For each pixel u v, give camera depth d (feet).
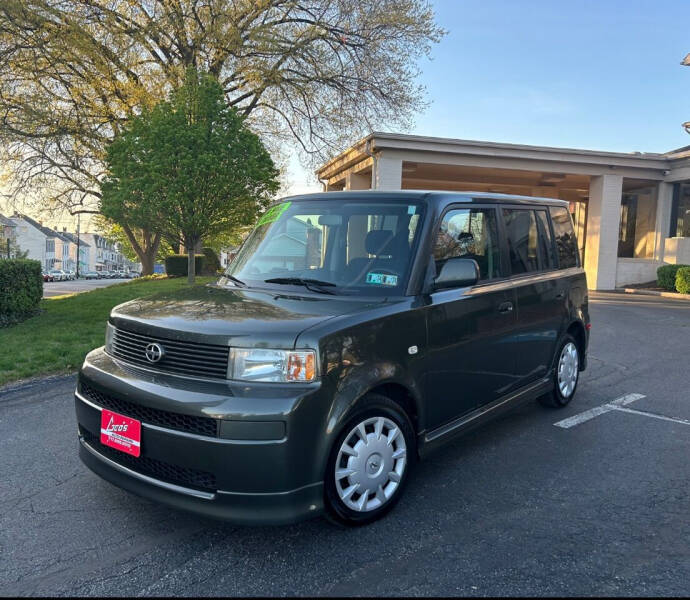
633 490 11.87
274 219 14.21
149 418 9.39
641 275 65.62
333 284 11.77
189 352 9.43
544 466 13.11
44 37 54.13
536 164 59.52
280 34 67.41
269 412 8.63
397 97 69.92
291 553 9.34
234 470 8.63
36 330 29.25
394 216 12.19
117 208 38.52
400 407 10.73
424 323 11.16
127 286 61.72
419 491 11.75
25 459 13.25
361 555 9.28
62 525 10.23
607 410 17.52
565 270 17.24
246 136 40.73
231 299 11.23
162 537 9.84
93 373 10.55
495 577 8.68
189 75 41.42
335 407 9.25
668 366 23.93
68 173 80.53
